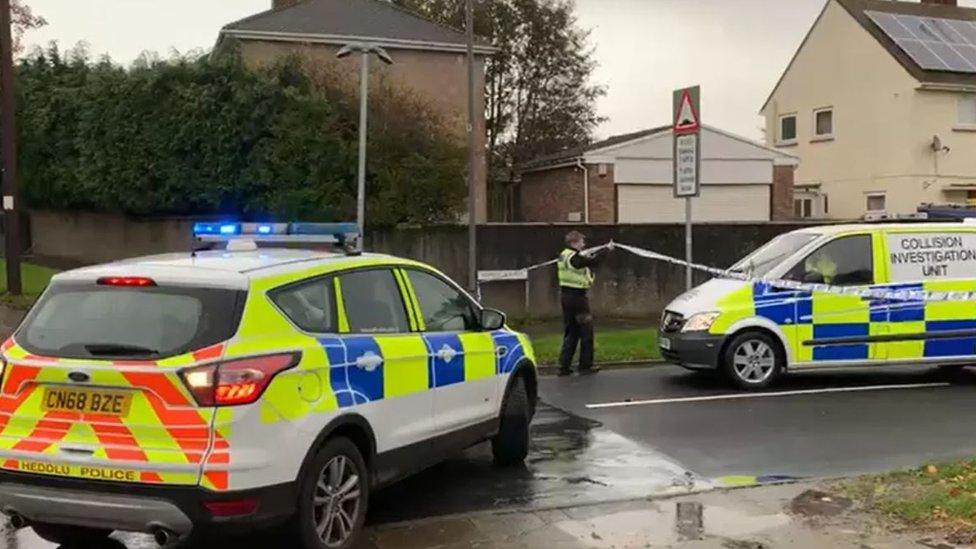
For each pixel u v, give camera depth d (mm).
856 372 11773
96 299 4773
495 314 6824
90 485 4492
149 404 4457
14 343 4812
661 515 5758
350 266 5555
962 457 7223
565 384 10914
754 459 7277
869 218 13148
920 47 29609
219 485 4352
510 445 7094
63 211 23594
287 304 4910
